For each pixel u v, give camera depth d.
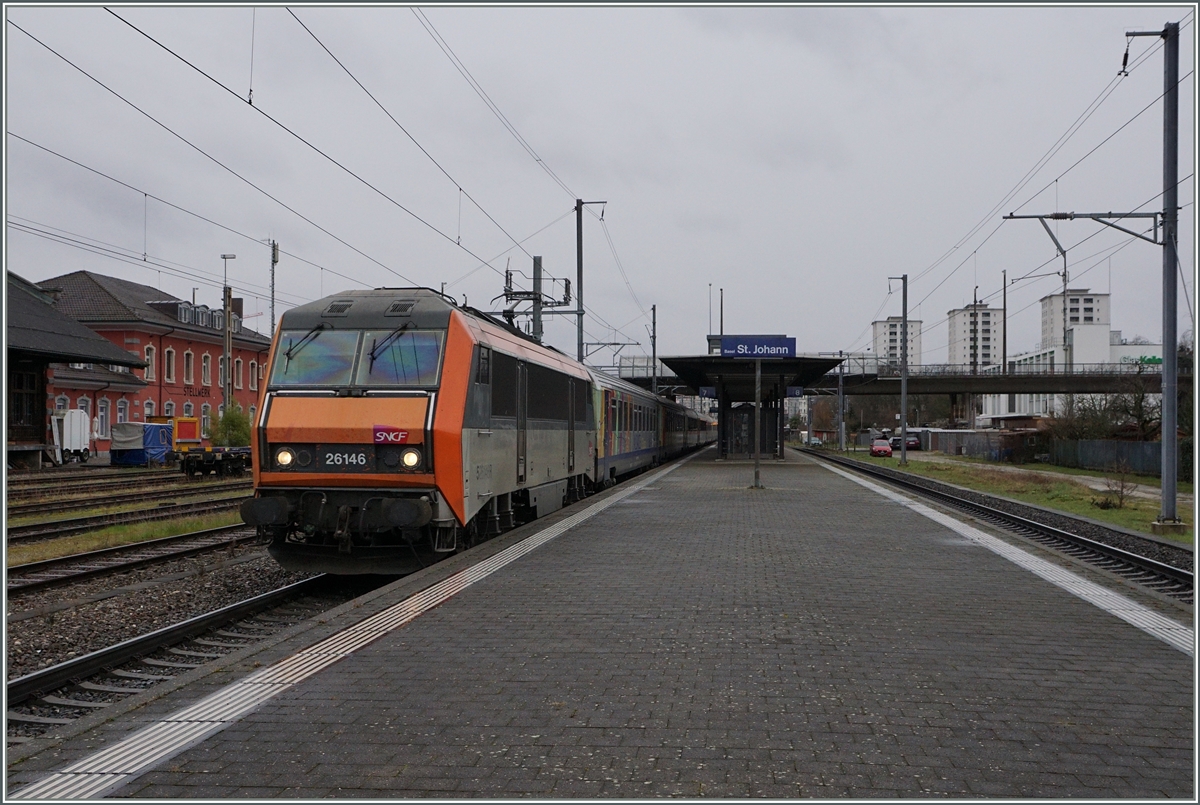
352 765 4.64
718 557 11.55
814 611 8.27
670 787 4.34
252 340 63.38
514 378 13.60
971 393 62.34
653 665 6.46
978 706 5.53
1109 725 5.21
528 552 11.95
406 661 6.58
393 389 10.80
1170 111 15.68
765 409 44.59
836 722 5.24
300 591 10.62
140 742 4.98
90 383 47.22
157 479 30.33
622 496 21.16
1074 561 11.31
